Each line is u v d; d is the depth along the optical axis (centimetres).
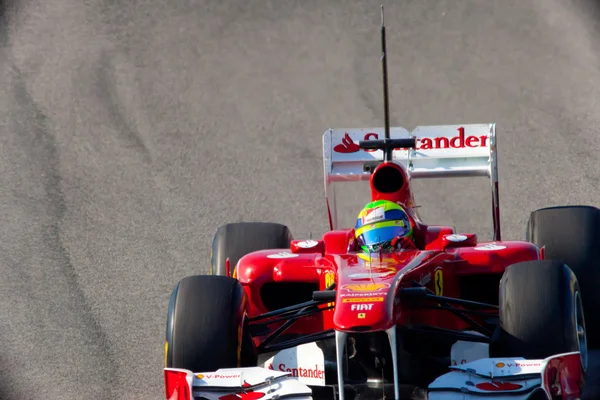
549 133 5578
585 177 5053
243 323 2725
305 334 3125
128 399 3191
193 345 2566
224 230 3606
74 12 7456
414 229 3058
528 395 2297
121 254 4566
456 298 2992
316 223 4919
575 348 2514
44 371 3441
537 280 2577
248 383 2419
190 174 5500
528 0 7094
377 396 2608
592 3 7000
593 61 6328
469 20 6969
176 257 4525
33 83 6562
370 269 2720
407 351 2795
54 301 4066
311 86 6444
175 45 7012
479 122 5809
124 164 5612
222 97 6388
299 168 5525
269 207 5100
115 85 6556
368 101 6216
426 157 3569
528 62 6406
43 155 5716
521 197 4956
